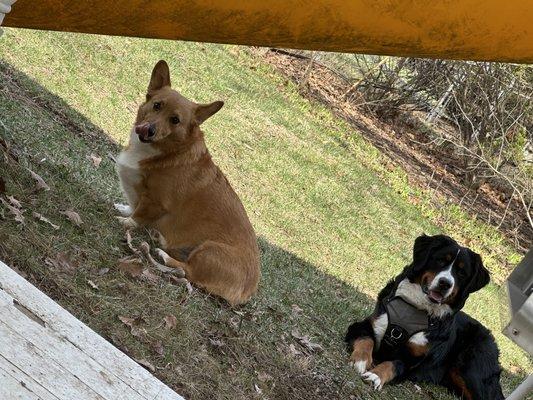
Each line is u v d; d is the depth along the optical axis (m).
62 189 4.16
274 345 4.18
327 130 8.63
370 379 4.42
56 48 5.92
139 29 3.28
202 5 3.15
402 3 3.16
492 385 4.89
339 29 3.25
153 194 4.26
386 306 4.62
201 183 4.30
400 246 6.87
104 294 3.75
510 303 3.83
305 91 9.41
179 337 3.81
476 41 3.28
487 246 8.66
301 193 6.61
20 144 4.29
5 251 3.62
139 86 6.32
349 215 6.80
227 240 4.29
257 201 5.99
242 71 8.53
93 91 5.75
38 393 1.63
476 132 9.62
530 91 9.59
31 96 5.00
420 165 9.75
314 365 4.24
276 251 5.22
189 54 7.81
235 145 6.66
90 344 1.90
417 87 10.14
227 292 4.25
